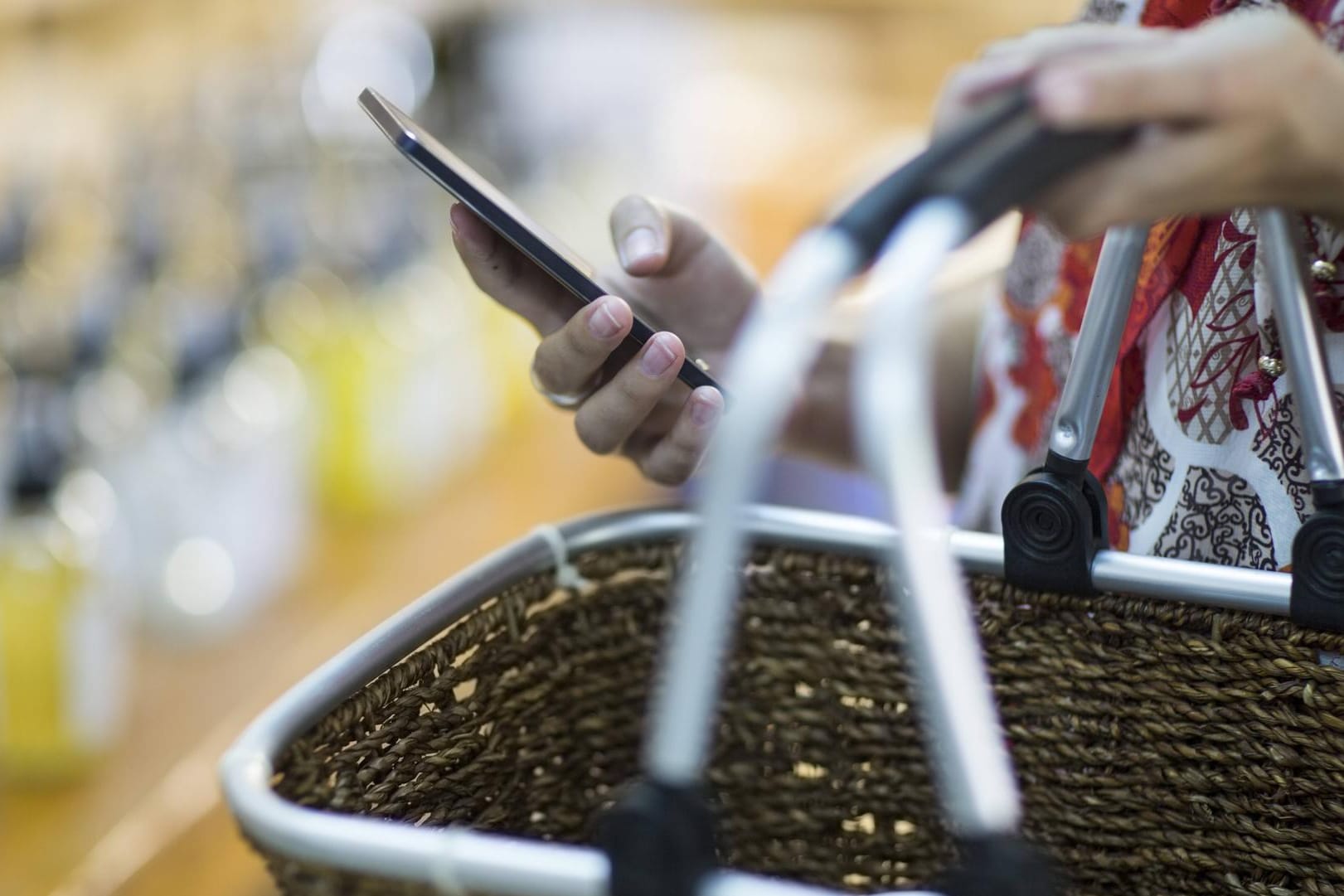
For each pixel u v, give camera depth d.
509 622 0.66
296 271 1.46
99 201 1.40
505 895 0.40
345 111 1.67
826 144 2.47
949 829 0.72
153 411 1.23
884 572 0.70
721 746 0.74
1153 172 0.38
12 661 1.04
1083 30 0.41
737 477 0.32
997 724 0.70
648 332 0.62
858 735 0.73
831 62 2.97
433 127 1.78
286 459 1.32
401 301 1.51
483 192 0.58
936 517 0.32
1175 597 0.64
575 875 0.39
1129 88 0.36
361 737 0.58
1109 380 0.63
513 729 0.68
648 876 0.33
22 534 1.04
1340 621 0.61
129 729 1.14
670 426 0.71
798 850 0.74
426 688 0.62
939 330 0.96
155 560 1.23
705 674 0.32
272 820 0.44
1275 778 0.66
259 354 1.36
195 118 1.58
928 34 3.04
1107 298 0.61
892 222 0.33
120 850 1.01
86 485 1.11
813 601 0.72
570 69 2.34
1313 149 0.39
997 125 0.35
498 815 0.67
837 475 1.88
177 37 1.76
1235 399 0.66
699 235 0.74
